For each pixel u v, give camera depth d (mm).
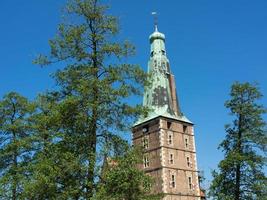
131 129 23312
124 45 23328
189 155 77938
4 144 33531
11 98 34562
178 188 73000
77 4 23047
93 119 22016
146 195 21922
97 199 20109
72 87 22547
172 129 77062
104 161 21875
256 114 36844
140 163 22500
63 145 22062
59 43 22891
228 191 36344
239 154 35719
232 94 38094
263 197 35344
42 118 23125
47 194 21266
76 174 21344
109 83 22594
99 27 23281
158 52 84312
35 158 30766
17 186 30469
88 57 23047
